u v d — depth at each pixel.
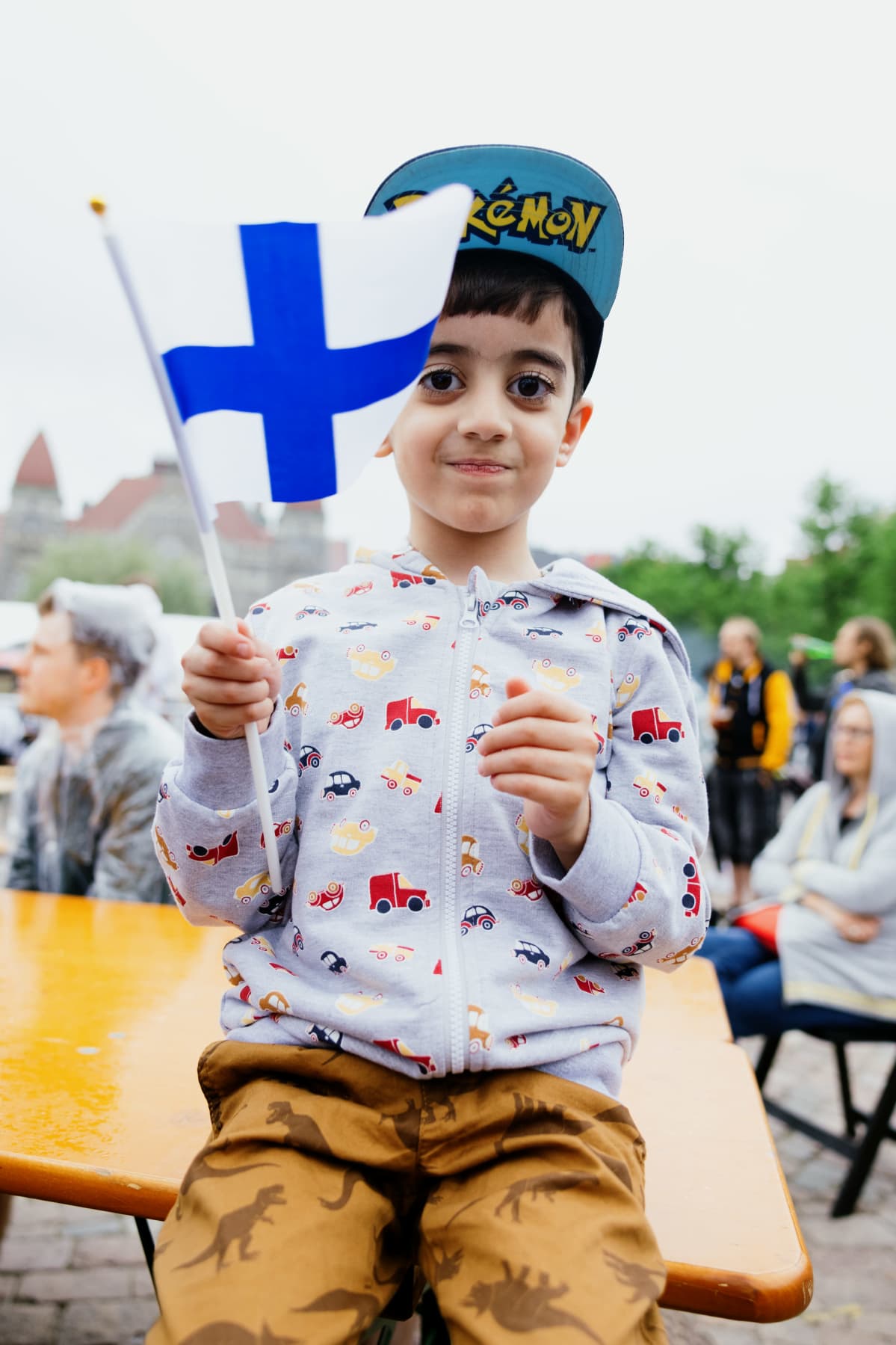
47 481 60.56
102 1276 2.24
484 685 1.16
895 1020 2.70
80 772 2.62
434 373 1.22
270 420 1.01
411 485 1.25
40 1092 1.30
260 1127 0.95
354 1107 0.97
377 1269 0.90
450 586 1.26
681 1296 1.00
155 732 2.66
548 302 1.22
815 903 2.86
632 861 1.02
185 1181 0.95
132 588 2.75
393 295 1.00
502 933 1.05
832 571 36.28
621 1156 0.94
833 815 3.05
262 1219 0.86
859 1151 2.65
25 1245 2.36
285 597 1.31
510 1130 0.95
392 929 1.05
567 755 0.97
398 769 1.10
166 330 0.98
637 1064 1.51
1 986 1.69
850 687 5.56
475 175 1.25
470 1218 0.88
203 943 1.98
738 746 6.28
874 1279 2.35
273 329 1.01
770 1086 3.56
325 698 1.17
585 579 1.30
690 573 43.72
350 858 1.08
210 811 1.06
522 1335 0.77
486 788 1.10
